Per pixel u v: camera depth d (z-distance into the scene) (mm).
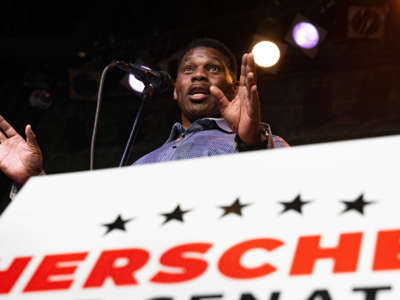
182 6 6504
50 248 996
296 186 945
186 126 2480
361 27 5426
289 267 851
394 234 840
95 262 949
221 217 943
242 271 867
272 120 6234
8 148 1938
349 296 796
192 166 1038
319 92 6047
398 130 5664
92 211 1030
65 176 1117
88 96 6301
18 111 6324
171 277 892
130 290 895
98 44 6043
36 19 6676
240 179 987
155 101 6680
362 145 962
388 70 5809
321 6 5203
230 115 1717
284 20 5352
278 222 908
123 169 1085
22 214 1069
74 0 6516
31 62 6219
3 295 946
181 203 987
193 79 2432
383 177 909
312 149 987
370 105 5867
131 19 6359
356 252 837
